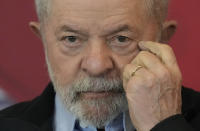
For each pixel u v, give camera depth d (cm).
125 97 406
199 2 703
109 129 437
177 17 707
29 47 712
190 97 480
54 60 413
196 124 456
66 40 398
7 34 709
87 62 387
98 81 390
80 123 438
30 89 720
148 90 387
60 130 456
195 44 711
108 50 393
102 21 382
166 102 388
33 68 716
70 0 386
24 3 706
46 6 409
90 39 388
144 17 402
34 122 457
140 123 389
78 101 407
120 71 398
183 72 716
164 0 428
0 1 705
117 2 383
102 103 399
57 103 465
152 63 391
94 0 379
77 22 384
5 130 457
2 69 714
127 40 396
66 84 409
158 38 427
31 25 479
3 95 716
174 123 376
